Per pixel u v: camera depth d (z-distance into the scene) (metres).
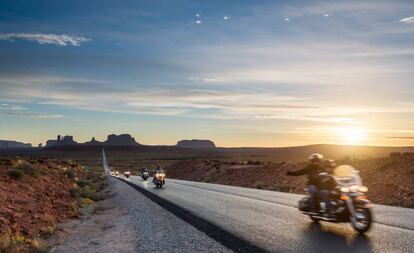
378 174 25.89
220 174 52.84
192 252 8.89
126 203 20.42
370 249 8.53
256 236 10.28
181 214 15.09
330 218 10.87
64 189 24.45
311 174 11.69
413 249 8.51
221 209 16.12
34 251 9.24
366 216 10.12
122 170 126.75
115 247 9.64
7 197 14.88
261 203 18.08
